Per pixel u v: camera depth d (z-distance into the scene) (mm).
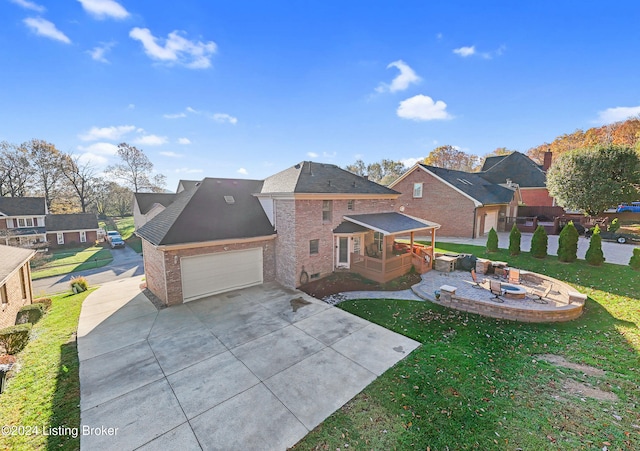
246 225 14070
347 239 15117
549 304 10047
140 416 5391
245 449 4582
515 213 30031
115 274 21453
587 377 6055
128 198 56375
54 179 45781
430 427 4828
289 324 9516
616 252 16406
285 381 6395
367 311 10492
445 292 10781
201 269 12211
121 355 7715
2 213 33375
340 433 4820
